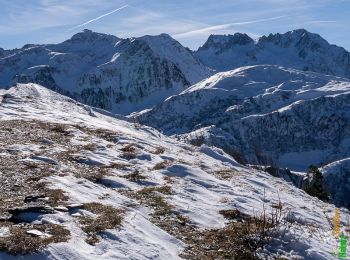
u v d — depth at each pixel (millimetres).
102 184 18328
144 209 15750
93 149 24828
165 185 19438
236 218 16281
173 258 11672
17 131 27828
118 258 10617
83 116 43875
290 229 15047
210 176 22719
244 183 23062
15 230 11070
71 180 17219
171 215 15586
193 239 13781
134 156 24531
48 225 11648
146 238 12234
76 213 13031
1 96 47844
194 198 18125
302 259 13133
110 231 11961
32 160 20062
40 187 15656
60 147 24266
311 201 23938
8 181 16281
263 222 15031
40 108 43500
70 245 10578
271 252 13461
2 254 9836
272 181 27500
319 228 16938
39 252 10031
